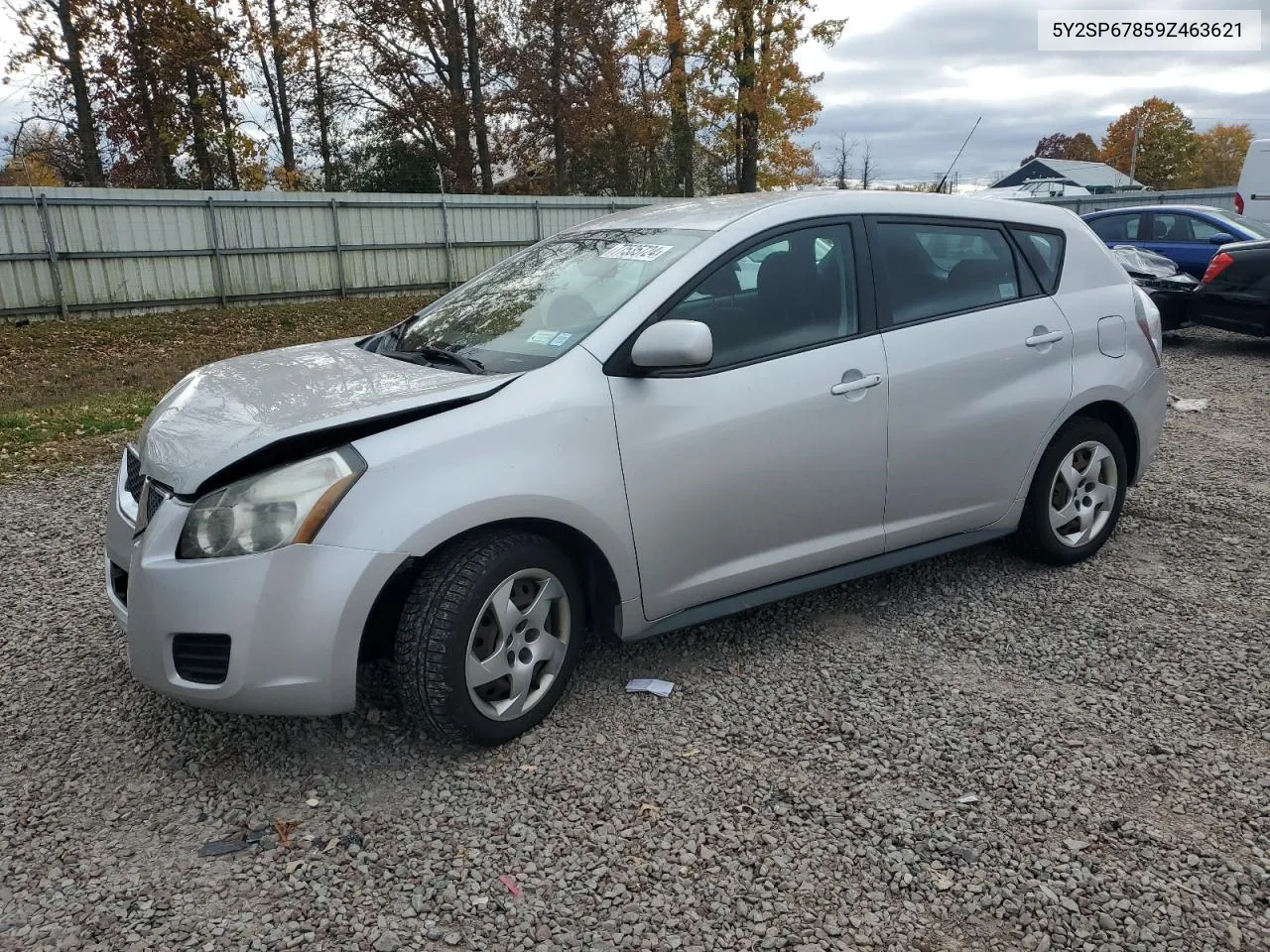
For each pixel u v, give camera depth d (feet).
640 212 13.75
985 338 13.06
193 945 7.45
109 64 81.97
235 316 59.62
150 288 60.95
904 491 12.54
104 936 7.53
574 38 98.27
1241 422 24.73
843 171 101.40
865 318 12.19
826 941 7.45
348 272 70.28
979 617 13.14
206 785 9.55
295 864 8.38
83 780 9.67
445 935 7.54
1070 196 84.48
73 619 13.64
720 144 95.45
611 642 12.49
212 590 8.72
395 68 97.66
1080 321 14.10
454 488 9.17
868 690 11.21
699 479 10.74
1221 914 7.66
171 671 9.07
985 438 13.09
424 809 9.11
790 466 11.37
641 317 10.60
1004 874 8.16
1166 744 10.02
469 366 10.71
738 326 11.25
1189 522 16.93
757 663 11.91
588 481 9.93
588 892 8.01
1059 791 9.25
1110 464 14.78
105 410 29.78
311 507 8.80
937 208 13.26
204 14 85.20
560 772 9.68
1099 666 11.71
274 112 101.14
